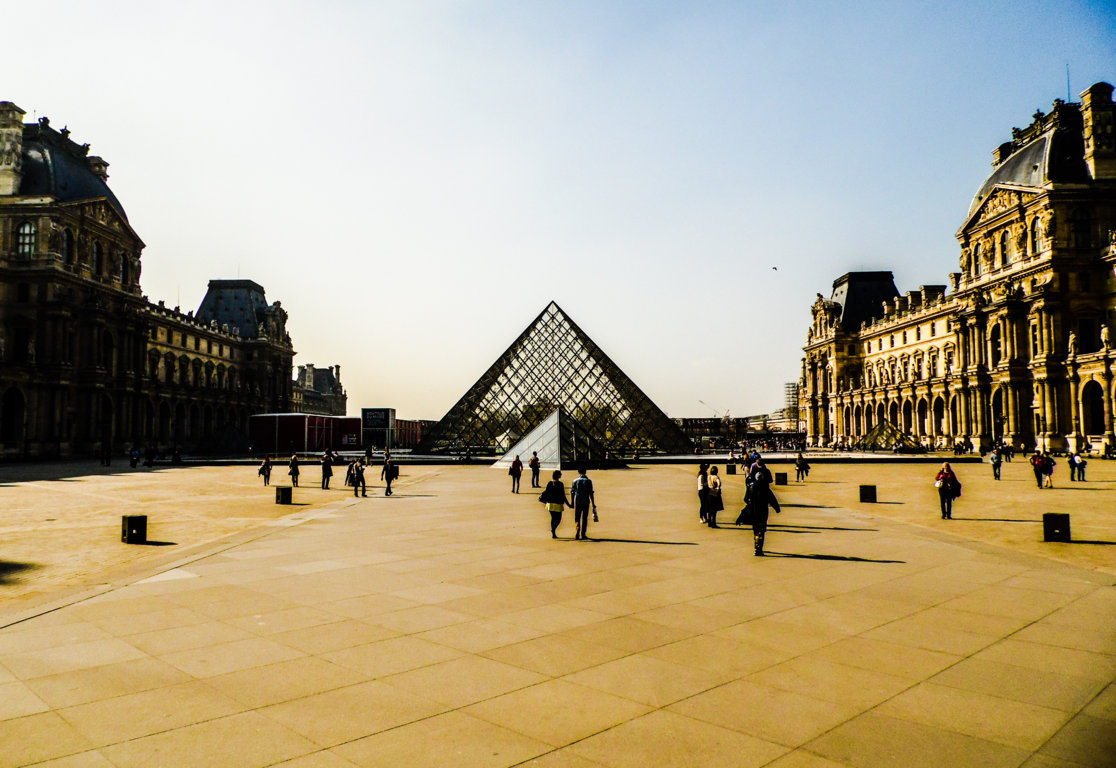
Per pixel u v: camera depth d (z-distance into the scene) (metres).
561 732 7.74
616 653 10.44
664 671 9.67
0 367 85.62
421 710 8.34
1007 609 13.04
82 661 10.08
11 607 13.36
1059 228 88.19
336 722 8.00
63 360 94.69
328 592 14.44
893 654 10.41
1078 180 88.75
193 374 134.00
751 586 14.98
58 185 98.88
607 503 33.97
